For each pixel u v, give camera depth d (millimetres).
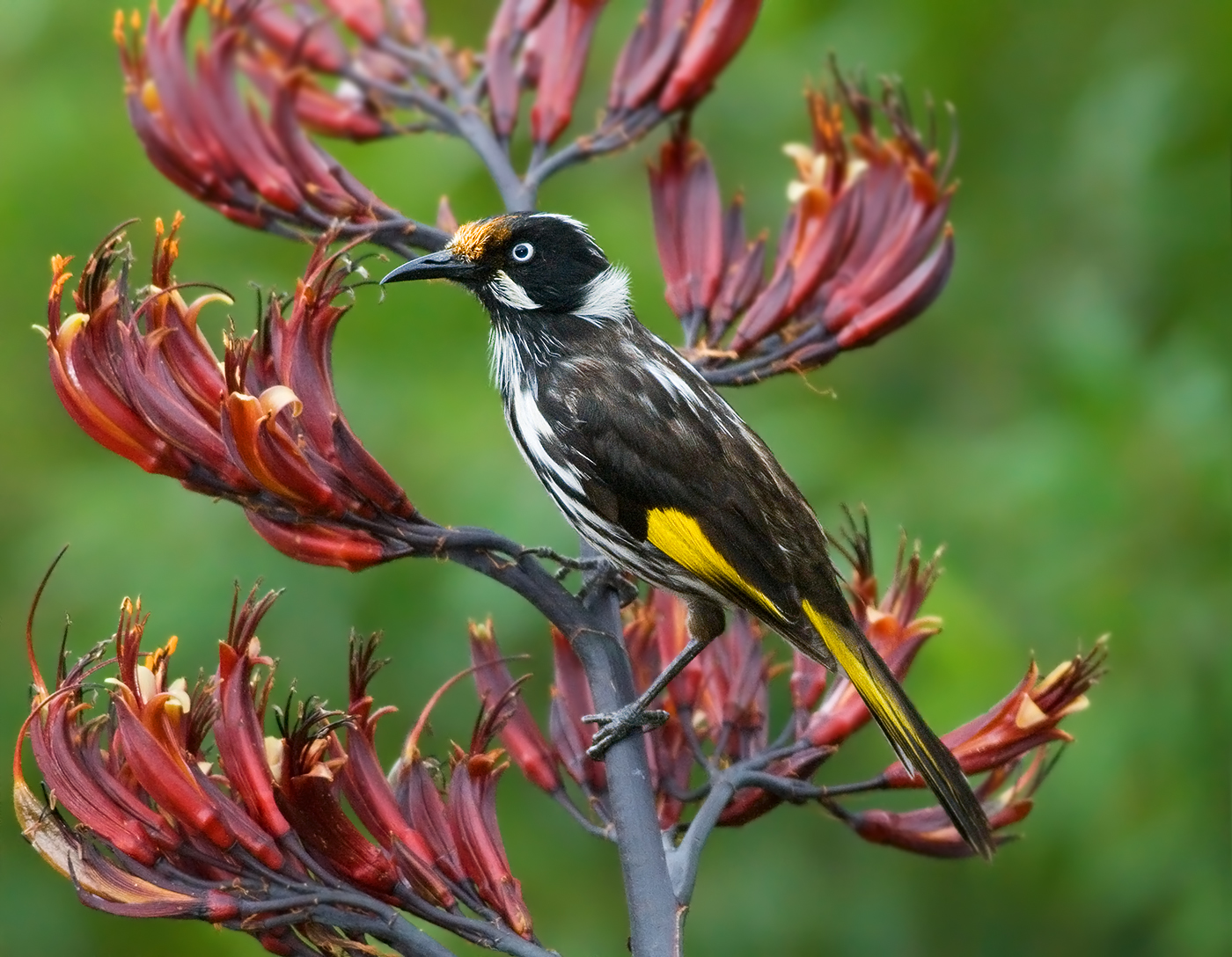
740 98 13883
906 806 12844
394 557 6781
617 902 12250
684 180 8656
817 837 13164
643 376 8031
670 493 7703
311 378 6602
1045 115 13477
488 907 6414
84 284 6367
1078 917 12953
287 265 12688
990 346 13789
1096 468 11055
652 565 7824
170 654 6312
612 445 7824
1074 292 12844
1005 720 6996
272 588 11312
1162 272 12734
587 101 14328
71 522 11688
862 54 13344
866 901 12914
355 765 6445
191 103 8320
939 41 13180
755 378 8312
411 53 9781
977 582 11383
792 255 8281
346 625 11453
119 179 12648
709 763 7094
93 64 12977
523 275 8305
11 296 12680
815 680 7359
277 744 6578
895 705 7035
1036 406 12711
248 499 6598
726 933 12625
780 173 14000
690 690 7402
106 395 6391
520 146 14008
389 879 6219
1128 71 12609
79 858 6082
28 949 11297
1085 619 11055
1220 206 12258
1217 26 12164
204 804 6027
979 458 11812
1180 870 11102
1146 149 12375
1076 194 13273
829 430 12602
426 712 6660
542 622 11602
